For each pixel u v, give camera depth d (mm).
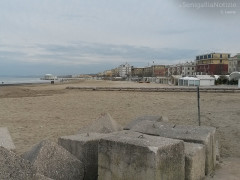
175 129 5984
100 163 4363
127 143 4035
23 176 3201
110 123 6754
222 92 35344
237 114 15344
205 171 5402
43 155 4277
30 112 17062
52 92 36469
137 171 3918
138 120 7527
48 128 11570
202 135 5508
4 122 13180
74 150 4961
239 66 101688
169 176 4082
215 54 114438
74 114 16312
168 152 4035
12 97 27859
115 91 37938
